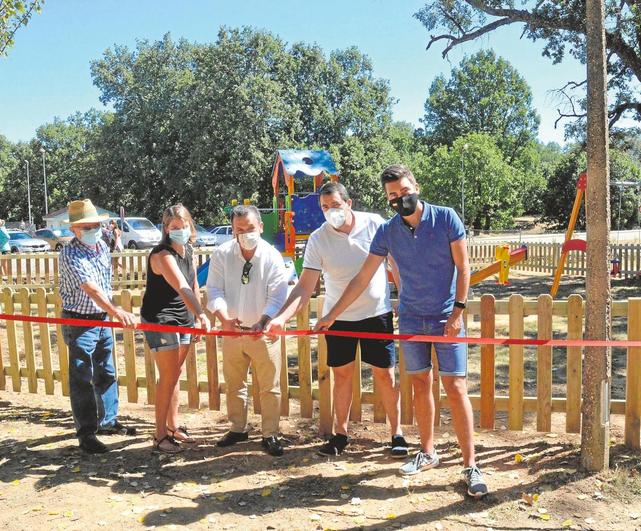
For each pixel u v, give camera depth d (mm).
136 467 4312
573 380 4570
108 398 5039
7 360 8016
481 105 73625
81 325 4598
